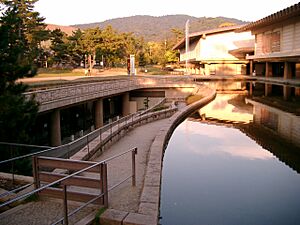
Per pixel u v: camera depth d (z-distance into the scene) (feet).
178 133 48.55
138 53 259.80
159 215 21.36
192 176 29.43
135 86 112.88
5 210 18.99
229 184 27.17
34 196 20.22
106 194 19.06
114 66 245.45
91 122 96.58
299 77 119.65
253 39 179.01
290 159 34.01
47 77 128.26
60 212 18.26
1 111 28.22
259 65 164.14
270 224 20.08
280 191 25.40
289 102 76.54
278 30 111.96
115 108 120.06
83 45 177.47
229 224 20.17
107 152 35.96
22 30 131.75
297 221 20.34
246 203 23.36
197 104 73.61
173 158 35.40
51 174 20.26
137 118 53.52
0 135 29.07
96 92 79.36
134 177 23.41
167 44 315.99
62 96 61.62
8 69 28.84
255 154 36.14
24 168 29.04
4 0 125.70
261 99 84.89
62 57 182.80
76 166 19.81
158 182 23.38
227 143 41.50
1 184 23.20
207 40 181.98
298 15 90.17
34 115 31.60
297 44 95.30
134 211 18.72
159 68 269.64
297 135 44.45
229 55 180.55
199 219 20.94
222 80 141.08
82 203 19.47
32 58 33.68
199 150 38.40
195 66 212.64
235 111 68.64
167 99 100.37
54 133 63.46
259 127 51.39
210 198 24.34
